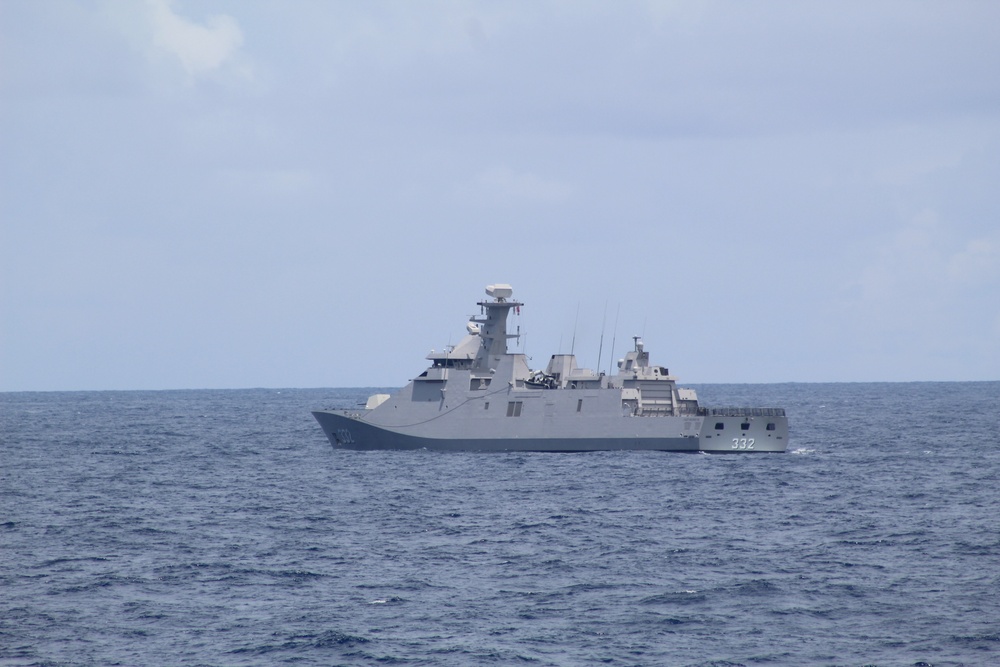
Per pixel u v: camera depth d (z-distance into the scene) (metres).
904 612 176.50
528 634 167.00
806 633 166.75
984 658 154.25
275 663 155.38
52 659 157.88
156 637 167.12
